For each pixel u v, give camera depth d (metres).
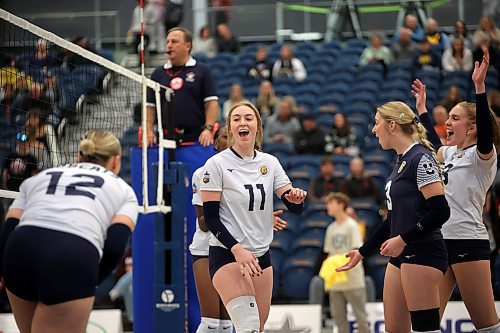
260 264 6.05
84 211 5.07
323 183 14.27
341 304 11.27
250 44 22.48
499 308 10.36
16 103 11.57
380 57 20.17
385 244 5.73
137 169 8.19
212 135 8.22
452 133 6.58
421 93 7.14
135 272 8.21
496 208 11.44
